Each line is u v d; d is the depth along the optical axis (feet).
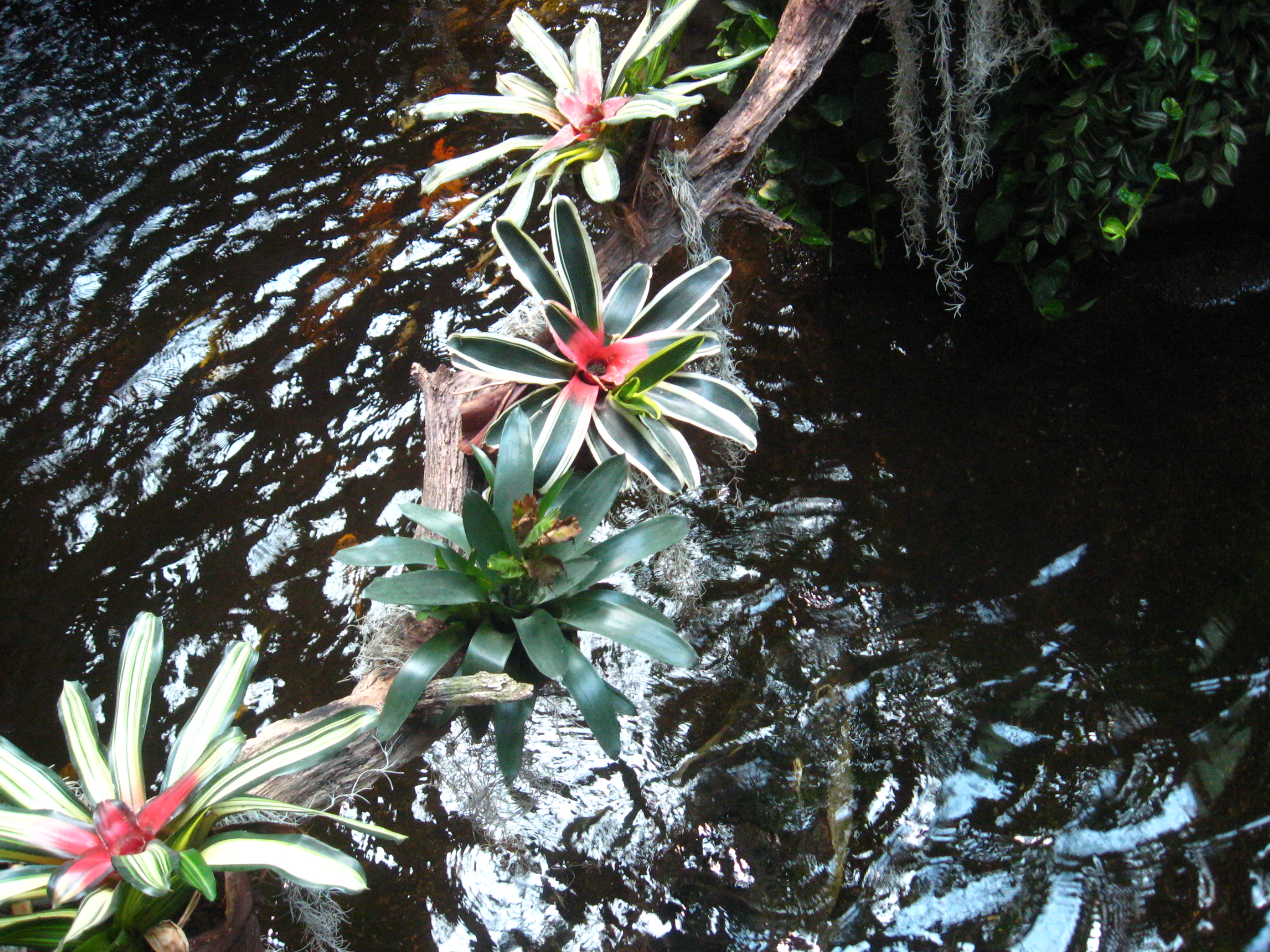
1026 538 8.54
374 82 13.97
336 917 6.34
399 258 11.41
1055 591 8.18
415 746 5.79
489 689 5.71
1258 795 6.89
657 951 6.52
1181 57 8.37
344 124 13.33
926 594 8.27
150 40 14.92
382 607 6.71
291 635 8.25
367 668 6.31
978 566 8.41
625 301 7.25
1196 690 7.48
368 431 9.75
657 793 7.29
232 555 8.83
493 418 7.36
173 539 8.96
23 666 8.07
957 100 8.96
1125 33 8.36
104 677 8.01
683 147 11.87
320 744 4.80
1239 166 9.47
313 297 11.06
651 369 6.60
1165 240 10.12
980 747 7.35
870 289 10.53
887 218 10.53
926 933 6.50
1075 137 8.86
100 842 4.43
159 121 13.53
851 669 7.88
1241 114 8.69
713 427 6.79
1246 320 9.81
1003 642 7.92
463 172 6.95
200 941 4.69
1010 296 10.24
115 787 4.68
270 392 10.14
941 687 7.70
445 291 10.99
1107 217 9.40
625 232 7.89
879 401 9.64
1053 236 9.48
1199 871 6.59
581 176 6.88
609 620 5.63
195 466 9.53
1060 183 9.24
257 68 14.35
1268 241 10.03
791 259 10.92
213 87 14.06
